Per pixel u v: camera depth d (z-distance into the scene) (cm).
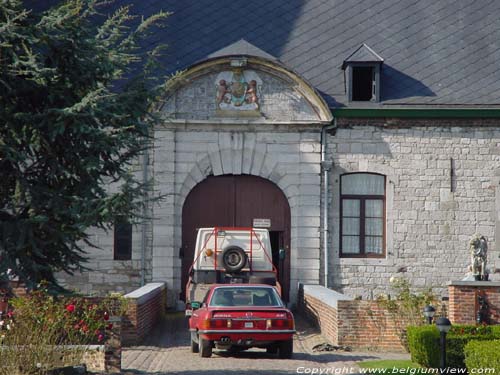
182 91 2994
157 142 2977
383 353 2155
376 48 3189
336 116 3002
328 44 3195
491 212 3014
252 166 3012
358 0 3328
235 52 2969
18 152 1574
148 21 1783
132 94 1702
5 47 1545
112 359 1756
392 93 3062
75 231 1644
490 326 1884
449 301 2225
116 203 1592
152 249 2961
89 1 1712
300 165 3011
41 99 1641
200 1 3300
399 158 3025
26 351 1598
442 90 3069
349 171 3016
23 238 1590
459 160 3025
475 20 3278
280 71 2980
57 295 1719
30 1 2958
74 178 1650
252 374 1756
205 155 3000
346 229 3025
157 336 2408
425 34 3234
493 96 3052
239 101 2998
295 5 3309
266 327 1961
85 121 1588
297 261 2988
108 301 2173
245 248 2702
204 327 1961
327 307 2361
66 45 1630
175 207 2981
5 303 1798
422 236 3009
